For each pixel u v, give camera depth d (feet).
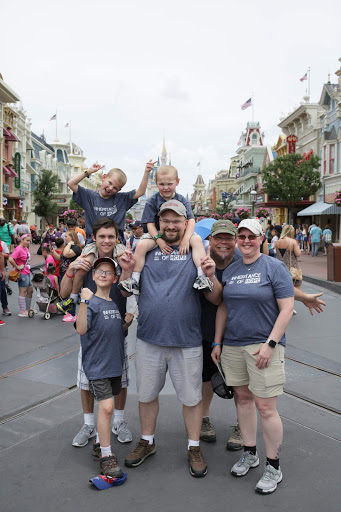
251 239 10.74
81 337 11.48
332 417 14.14
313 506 9.75
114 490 10.39
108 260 11.63
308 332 25.13
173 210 11.16
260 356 10.30
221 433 13.34
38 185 166.30
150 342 11.33
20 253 28.68
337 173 97.86
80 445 12.34
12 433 13.00
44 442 12.55
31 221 177.99
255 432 11.35
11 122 117.50
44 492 10.26
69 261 27.48
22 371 17.92
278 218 152.56
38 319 28.30
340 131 99.76
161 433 13.32
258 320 10.70
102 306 11.41
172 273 11.39
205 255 11.50
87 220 13.66
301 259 75.15
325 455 11.87
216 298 11.66
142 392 11.62
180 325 11.14
